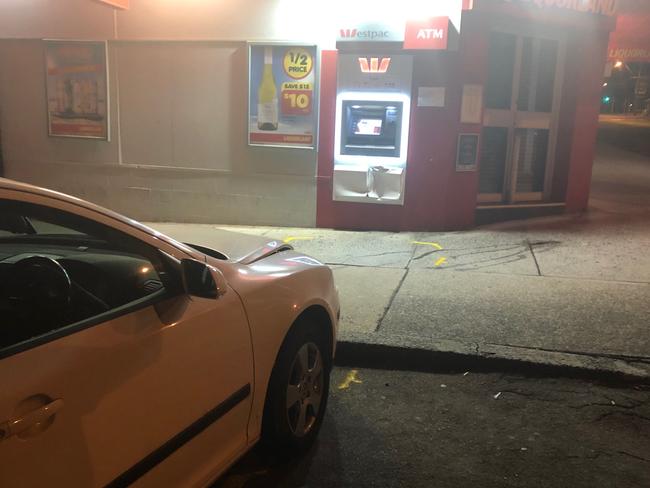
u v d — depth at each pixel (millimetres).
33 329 2090
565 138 8961
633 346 4680
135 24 8539
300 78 8148
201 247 3447
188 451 2533
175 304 2543
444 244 7637
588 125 8953
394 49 7824
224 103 8516
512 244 7547
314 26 8023
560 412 3988
